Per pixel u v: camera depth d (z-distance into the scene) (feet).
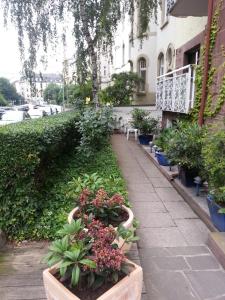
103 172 17.56
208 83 17.69
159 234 10.99
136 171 20.47
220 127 12.95
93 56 32.99
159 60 39.14
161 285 8.04
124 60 59.57
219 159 10.57
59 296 5.62
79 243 5.98
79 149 20.44
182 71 26.86
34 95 35.78
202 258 9.34
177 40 29.78
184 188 15.26
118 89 47.06
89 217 7.55
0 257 10.39
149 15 32.24
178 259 9.29
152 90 49.19
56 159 18.22
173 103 24.38
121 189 12.53
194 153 14.32
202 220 12.17
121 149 29.43
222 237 9.74
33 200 12.09
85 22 31.17
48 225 11.85
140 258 9.32
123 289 5.73
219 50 16.31
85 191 9.11
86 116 20.79
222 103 15.79
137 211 13.19
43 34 31.50
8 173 11.59
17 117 39.70
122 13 32.35
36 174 12.67
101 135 21.34
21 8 30.45
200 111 18.30
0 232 11.34
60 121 18.03
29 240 11.65
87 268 5.57
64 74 36.73
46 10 30.94
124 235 6.79
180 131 16.08
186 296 7.62
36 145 11.60
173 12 21.06
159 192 15.88
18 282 8.64
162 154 20.22
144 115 33.58
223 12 15.76
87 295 5.64
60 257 5.72
